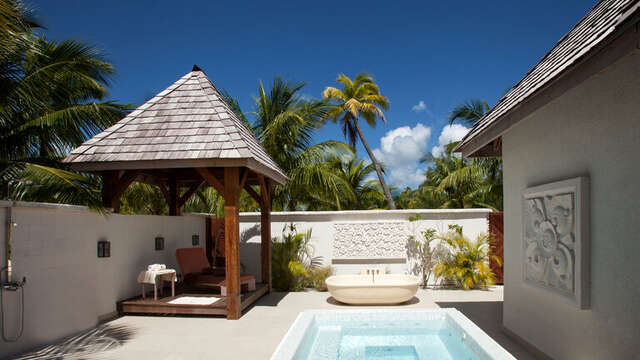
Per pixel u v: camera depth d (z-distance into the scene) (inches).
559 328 156.0
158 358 175.8
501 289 344.8
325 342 198.8
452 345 195.9
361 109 705.6
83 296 219.8
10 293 173.3
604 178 126.2
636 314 111.3
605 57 109.9
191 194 361.1
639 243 110.5
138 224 277.6
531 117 181.9
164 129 267.0
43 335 191.0
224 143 248.8
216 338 205.9
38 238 188.5
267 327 227.0
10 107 239.0
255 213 379.6
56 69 270.4
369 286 282.7
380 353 185.6
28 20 294.7
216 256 371.6
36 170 208.8
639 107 110.7
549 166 163.9
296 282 352.2
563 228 145.9
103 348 188.7
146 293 284.7
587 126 135.7
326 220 369.7
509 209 209.6
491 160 501.7
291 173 435.2
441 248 357.4
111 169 253.1
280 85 464.1
